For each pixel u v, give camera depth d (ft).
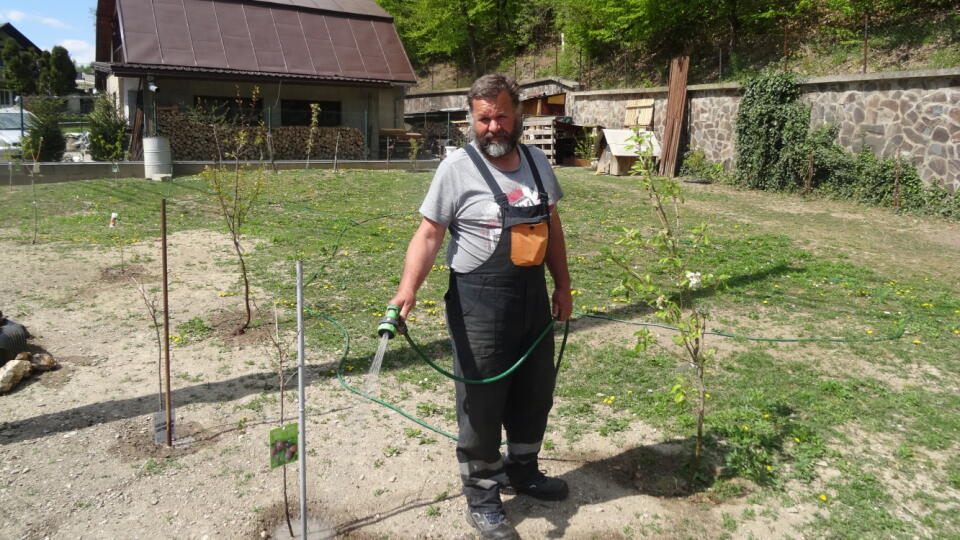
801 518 10.42
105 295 21.03
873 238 34.12
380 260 26.13
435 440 12.68
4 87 130.62
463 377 9.62
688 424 13.21
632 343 17.93
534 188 9.48
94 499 10.57
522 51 104.73
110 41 71.51
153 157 48.01
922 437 12.91
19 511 10.20
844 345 17.92
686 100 61.62
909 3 53.72
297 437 9.36
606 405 14.26
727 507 10.72
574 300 21.56
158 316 19.15
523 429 10.50
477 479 10.02
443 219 9.30
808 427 13.17
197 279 23.03
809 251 30.27
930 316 20.51
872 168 44.98
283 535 9.86
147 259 25.46
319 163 61.26
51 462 11.57
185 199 40.27
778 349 17.65
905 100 43.47
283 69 61.93
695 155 59.62
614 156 60.54
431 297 21.47
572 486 11.22
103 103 59.67
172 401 13.98
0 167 45.88
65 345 16.92
